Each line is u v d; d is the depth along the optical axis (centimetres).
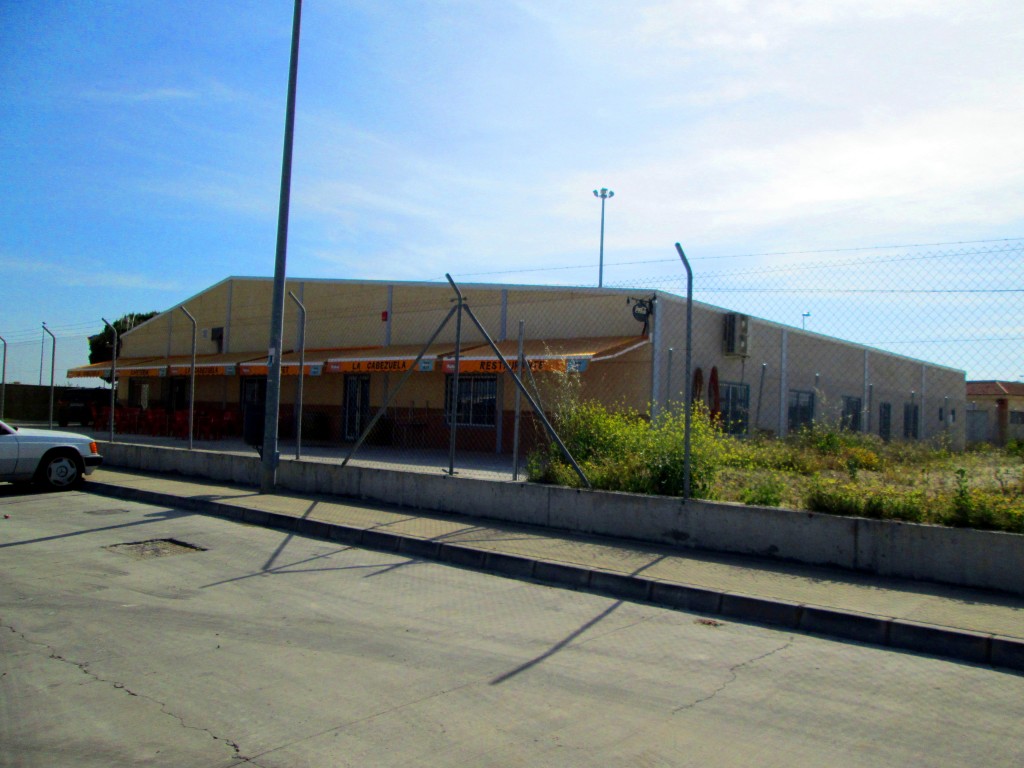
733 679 497
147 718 416
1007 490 849
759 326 2216
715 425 1204
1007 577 671
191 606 638
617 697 460
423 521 992
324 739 394
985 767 377
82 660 505
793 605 628
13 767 359
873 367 2723
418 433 2194
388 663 511
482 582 754
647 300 1794
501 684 477
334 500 1163
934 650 565
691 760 378
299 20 1243
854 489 813
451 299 2192
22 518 1061
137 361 3319
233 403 2956
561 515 938
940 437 1727
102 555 832
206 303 3127
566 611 655
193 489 1283
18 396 3519
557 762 373
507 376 1980
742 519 806
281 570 779
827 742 403
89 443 1383
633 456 980
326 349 2530
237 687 463
